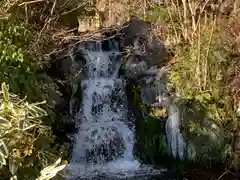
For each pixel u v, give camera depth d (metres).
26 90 3.40
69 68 5.61
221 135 5.09
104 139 5.87
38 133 2.79
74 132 5.58
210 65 5.48
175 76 5.70
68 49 5.45
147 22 6.69
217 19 5.72
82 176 5.24
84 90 5.97
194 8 5.88
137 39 6.51
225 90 5.31
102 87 6.16
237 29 5.51
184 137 5.28
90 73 6.16
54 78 4.91
